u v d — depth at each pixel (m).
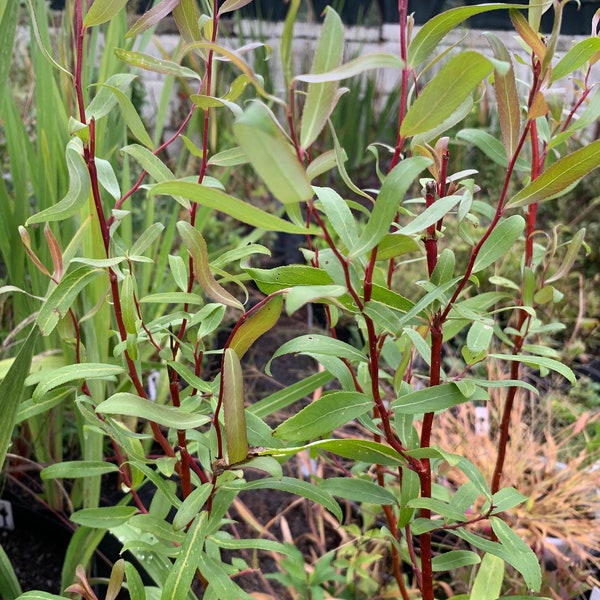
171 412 0.38
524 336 0.55
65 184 0.84
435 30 0.35
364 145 2.15
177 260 0.49
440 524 0.44
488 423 0.92
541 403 1.05
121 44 0.85
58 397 0.51
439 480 0.84
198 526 0.40
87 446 0.72
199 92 0.43
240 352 0.37
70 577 0.65
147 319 0.96
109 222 0.46
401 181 0.31
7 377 0.50
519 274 1.31
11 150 0.80
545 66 0.33
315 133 0.31
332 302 0.35
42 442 0.85
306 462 0.88
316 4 2.19
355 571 0.74
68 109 0.87
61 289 0.42
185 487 0.49
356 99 2.10
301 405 1.13
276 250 1.76
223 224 1.61
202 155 0.45
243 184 1.88
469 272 0.38
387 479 0.83
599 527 0.79
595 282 1.43
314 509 0.91
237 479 0.45
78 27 0.40
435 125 0.32
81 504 0.89
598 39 0.34
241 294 1.45
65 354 0.73
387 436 0.40
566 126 0.51
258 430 0.40
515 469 0.86
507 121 0.36
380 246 0.35
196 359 0.47
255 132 0.24
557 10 0.32
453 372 1.16
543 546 0.78
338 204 0.36
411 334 0.44
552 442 0.88
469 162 1.91
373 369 0.38
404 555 0.51
